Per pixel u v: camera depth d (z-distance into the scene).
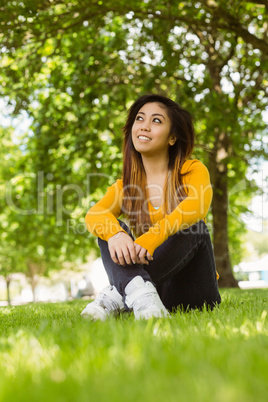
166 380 0.86
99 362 1.04
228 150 11.40
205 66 10.86
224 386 0.78
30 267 29.33
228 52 11.44
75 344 1.37
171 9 8.05
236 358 1.02
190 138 2.47
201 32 10.42
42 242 17.09
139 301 1.97
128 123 2.53
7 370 1.07
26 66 9.24
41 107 11.31
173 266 2.21
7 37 8.08
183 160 2.44
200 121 10.32
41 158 11.95
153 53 9.91
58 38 9.68
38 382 0.91
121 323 1.81
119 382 0.87
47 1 7.86
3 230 17.14
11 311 3.84
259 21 9.29
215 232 11.69
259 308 2.48
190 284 2.39
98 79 10.24
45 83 11.27
